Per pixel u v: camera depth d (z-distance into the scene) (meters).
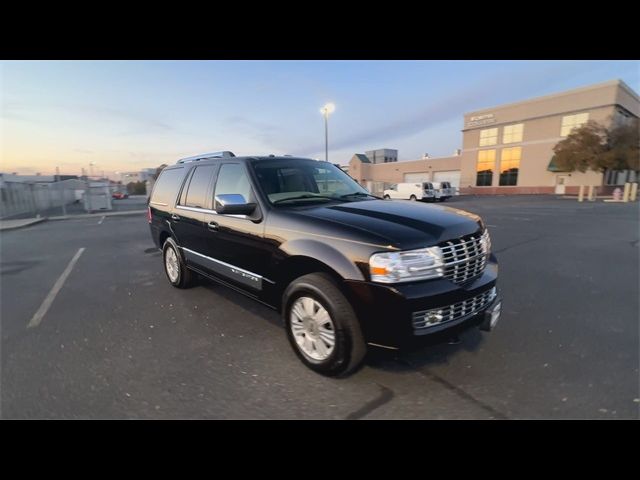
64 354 3.06
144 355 3.03
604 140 28.59
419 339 2.28
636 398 2.34
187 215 4.16
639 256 6.68
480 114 39.78
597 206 20.09
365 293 2.30
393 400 2.37
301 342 2.79
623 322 3.57
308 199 3.38
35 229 13.23
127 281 5.40
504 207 20.25
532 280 5.12
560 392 2.42
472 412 2.24
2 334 3.49
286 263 2.84
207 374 2.72
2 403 2.37
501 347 3.06
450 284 2.40
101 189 24.38
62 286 5.19
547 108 34.28
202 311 4.04
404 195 31.36
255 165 3.45
